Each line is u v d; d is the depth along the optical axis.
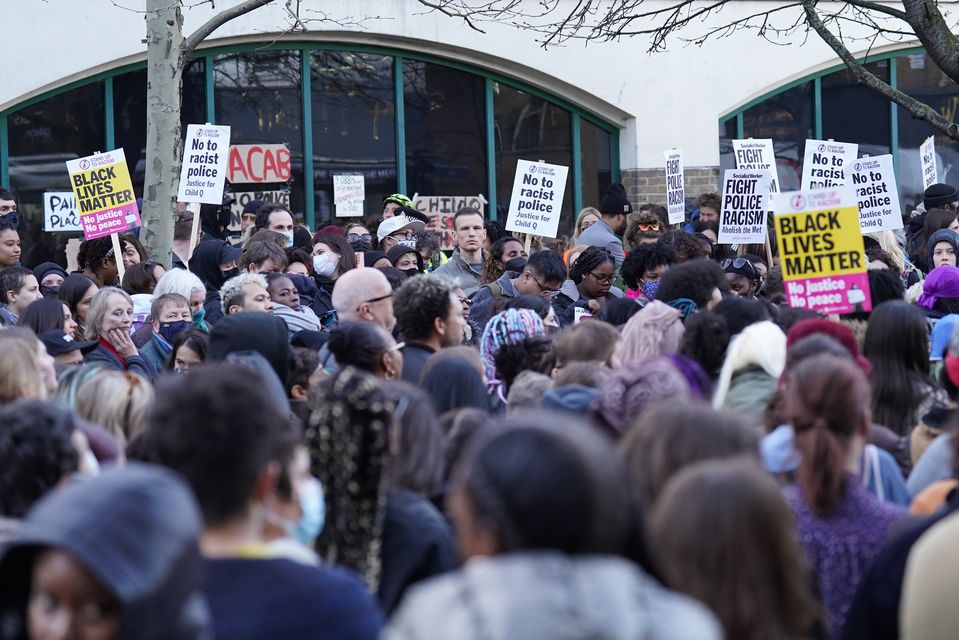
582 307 10.02
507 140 17.66
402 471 4.40
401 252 10.97
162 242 11.53
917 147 19.59
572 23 17.42
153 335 8.66
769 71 18.45
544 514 2.46
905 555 3.71
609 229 12.55
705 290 7.52
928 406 5.95
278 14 16.17
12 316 9.09
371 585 4.03
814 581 4.02
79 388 5.59
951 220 12.75
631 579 2.45
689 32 17.98
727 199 12.02
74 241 15.73
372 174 17.09
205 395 3.12
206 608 3.00
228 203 14.37
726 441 3.57
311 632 3.04
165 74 11.48
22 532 2.44
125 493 2.45
